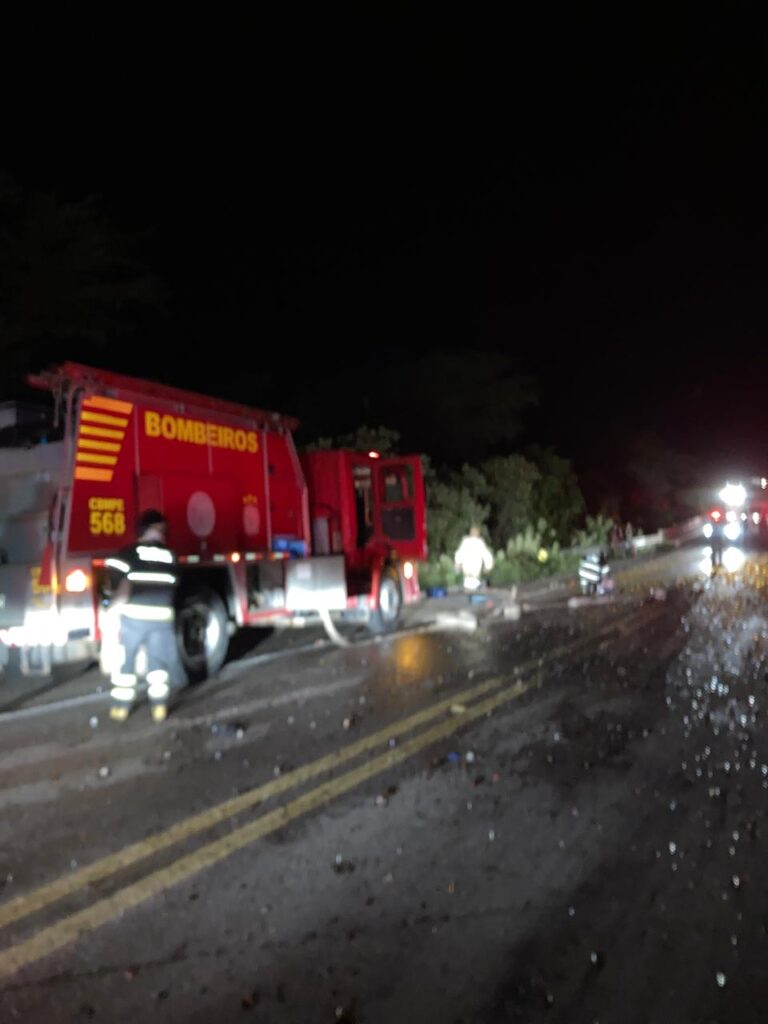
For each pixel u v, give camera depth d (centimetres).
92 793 597
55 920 422
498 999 359
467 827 531
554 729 740
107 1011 351
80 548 864
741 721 761
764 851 495
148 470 957
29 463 878
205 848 503
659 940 403
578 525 3350
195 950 395
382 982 370
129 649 784
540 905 435
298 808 563
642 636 1214
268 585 1150
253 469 1148
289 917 423
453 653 1109
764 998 361
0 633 865
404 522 1414
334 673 988
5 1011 351
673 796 581
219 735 734
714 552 2375
